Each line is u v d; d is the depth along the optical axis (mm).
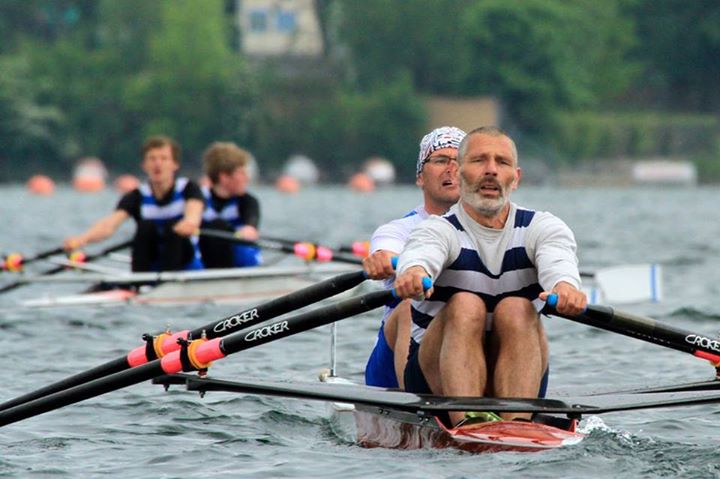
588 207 193125
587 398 28250
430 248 28250
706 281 71375
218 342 28156
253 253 60969
